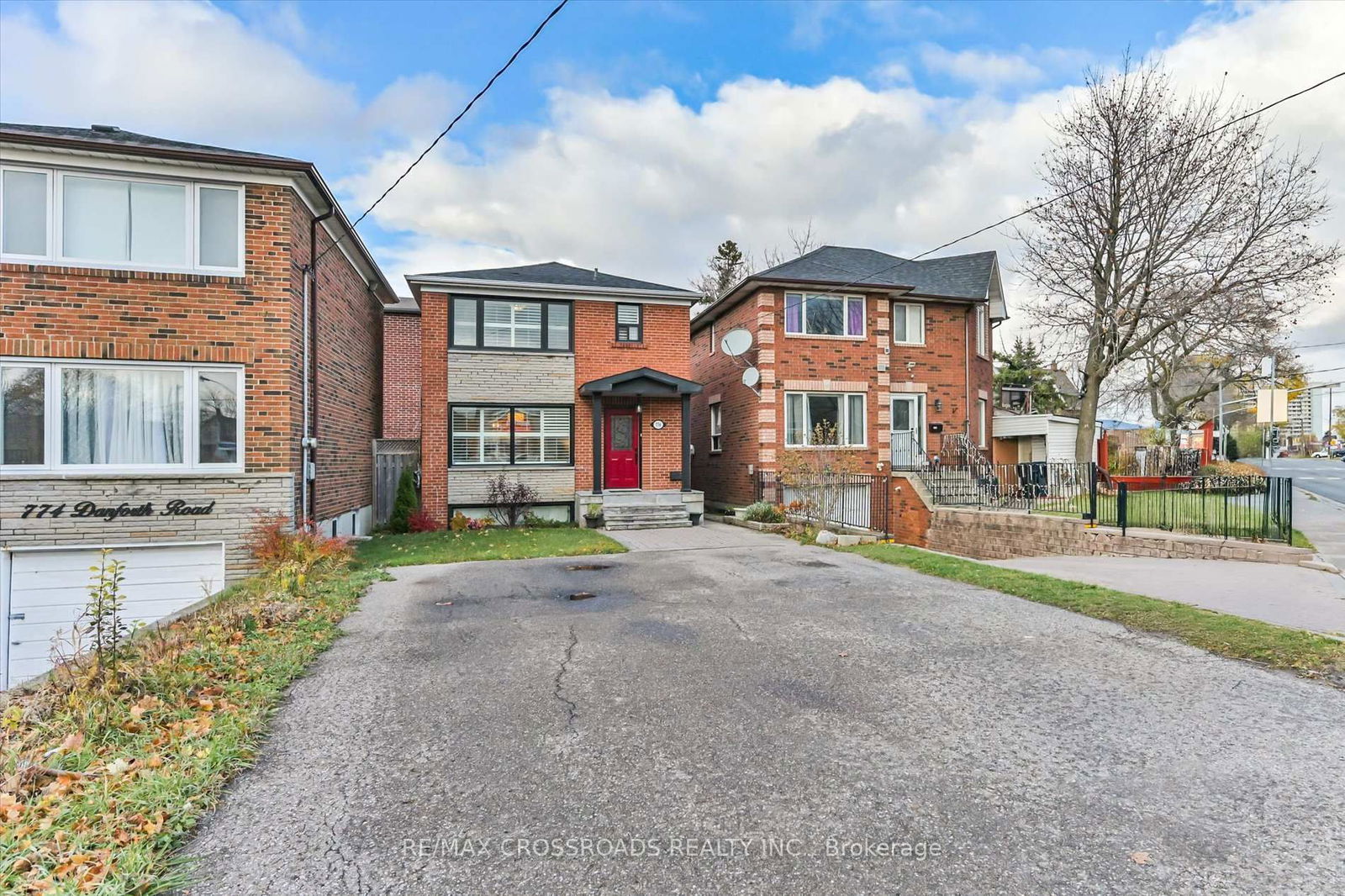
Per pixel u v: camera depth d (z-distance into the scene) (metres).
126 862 2.63
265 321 10.40
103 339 9.82
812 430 17.73
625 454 17.47
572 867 2.67
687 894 2.49
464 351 16.25
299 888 2.54
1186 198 17.75
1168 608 6.60
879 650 5.61
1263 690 4.54
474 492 16.19
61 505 9.62
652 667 5.22
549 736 3.93
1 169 9.54
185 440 10.12
